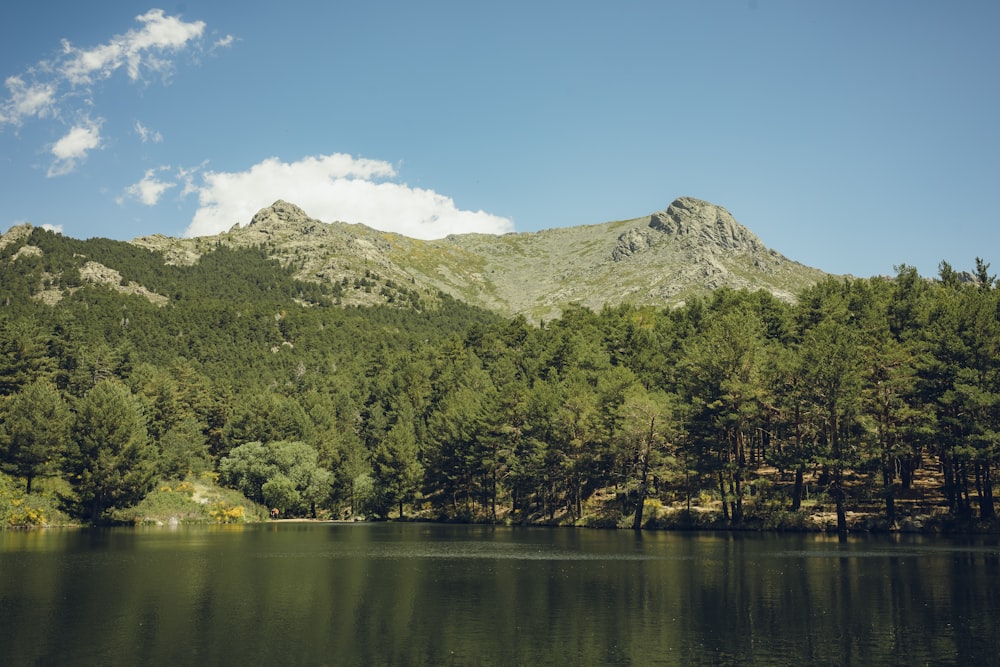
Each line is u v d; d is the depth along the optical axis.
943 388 74.75
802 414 83.75
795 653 27.89
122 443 95.81
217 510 113.38
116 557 59.22
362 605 37.88
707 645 29.17
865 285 116.12
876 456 76.81
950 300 87.50
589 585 44.19
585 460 97.19
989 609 35.78
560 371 125.44
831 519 80.12
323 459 138.88
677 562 54.84
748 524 84.06
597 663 26.72
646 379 107.12
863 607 36.41
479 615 35.25
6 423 95.50
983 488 76.31
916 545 64.00
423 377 165.00
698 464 86.69
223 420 154.50
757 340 96.56
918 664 26.36
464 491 124.19
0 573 49.44
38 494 95.31
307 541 76.94
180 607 37.22
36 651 28.14
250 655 27.64
